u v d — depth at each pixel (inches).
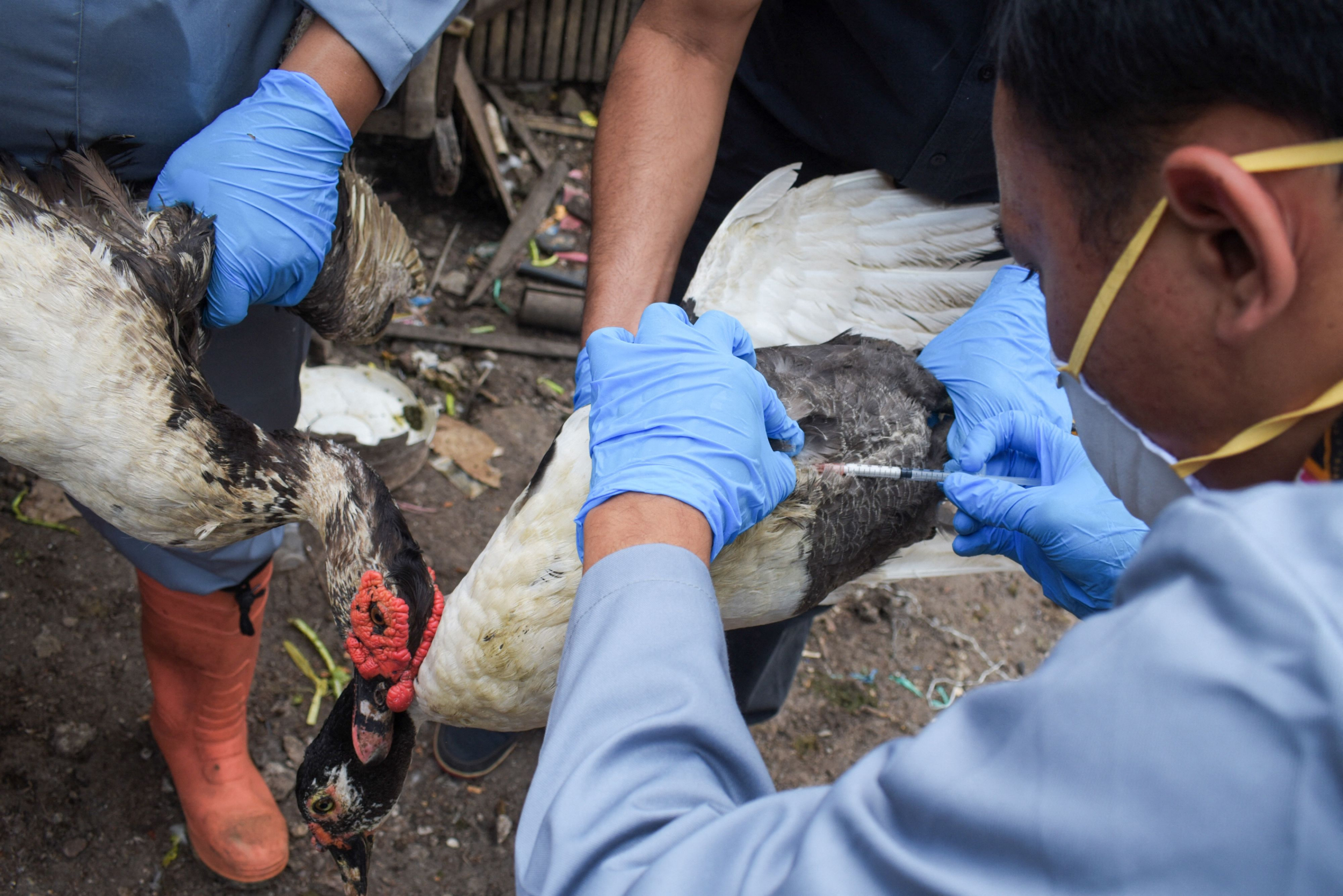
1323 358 26.5
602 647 37.9
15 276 61.6
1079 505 59.9
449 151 161.2
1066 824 23.2
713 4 72.1
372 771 86.9
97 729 108.7
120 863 101.0
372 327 94.6
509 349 162.1
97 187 69.3
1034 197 33.2
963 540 68.0
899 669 134.9
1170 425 32.5
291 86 72.8
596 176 78.3
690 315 79.2
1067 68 29.0
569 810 33.2
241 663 98.9
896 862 25.7
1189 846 21.8
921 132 79.0
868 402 73.3
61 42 65.6
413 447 135.8
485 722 72.4
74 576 119.3
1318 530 23.1
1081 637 25.2
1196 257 27.9
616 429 53.6
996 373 76.3
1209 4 25.1
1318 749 20.8
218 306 74.9
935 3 72.4
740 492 52.9
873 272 86.7
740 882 28.6
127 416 66.4
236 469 73.4
